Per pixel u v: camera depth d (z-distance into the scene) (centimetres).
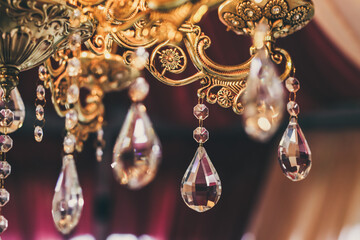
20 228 215
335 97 173
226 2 53
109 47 56
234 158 249
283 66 125
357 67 153
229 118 185
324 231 218
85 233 231
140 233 239
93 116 88
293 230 225
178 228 240
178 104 171
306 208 226
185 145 250
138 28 55
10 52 50
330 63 153
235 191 244
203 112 55
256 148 248
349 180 222
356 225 212
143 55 53
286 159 52
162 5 52
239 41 132
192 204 52
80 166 235
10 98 56
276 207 233
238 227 238
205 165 53
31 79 142
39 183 224
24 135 223
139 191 244
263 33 47
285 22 54
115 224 238
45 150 227
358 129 228
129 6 53
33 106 167
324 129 234
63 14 49
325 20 131
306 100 177
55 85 71
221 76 54
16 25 48
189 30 54
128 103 181
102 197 237
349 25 129
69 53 63
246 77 54
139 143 51
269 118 43
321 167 230
